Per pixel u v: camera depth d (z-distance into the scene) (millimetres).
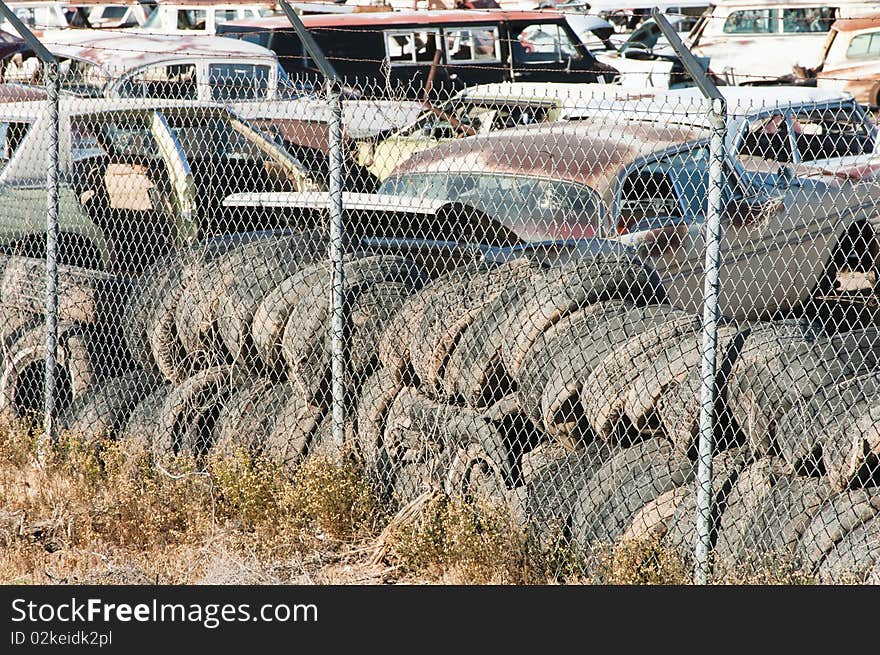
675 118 36688
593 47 86250
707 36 81500
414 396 25031
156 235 33656
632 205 31547
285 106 47500
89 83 54969
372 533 25062
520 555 22734
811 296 32938
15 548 25156
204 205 33812
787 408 20562
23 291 31281
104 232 33156
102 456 28109
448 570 23234
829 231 35344
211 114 35469
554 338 23172
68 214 33125
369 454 25672
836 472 19703
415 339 24797
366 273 26609
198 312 27656
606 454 22766
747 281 33656
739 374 21391
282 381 27562
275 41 68562
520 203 32625
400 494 25250
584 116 41594
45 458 28781
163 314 28188
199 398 27703
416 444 24844
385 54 71000
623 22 89500
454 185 34000
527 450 23922
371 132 45938
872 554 19156
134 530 25938
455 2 85875
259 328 26797
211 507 26125
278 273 27266
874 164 39594
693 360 21828
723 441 22297
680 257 31812
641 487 21969
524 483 23297
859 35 76812
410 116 46250
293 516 25438
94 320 30250
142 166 34656
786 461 20609
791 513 20234
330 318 26109
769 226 33969
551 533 22609
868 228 35906
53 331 29812
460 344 24109
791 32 79125
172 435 27578
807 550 19938
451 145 35062
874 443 19266
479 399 23891
